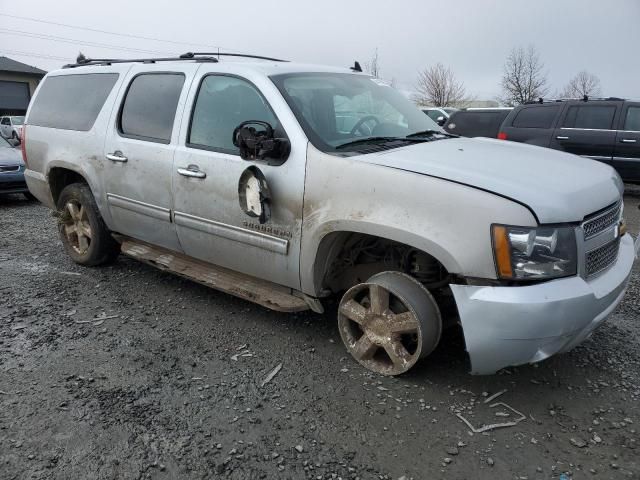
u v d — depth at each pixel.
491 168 3.10
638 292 4.79
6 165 9.45
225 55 4.57
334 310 4.39
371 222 3.06
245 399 3.16
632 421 2.93
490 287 2.78
